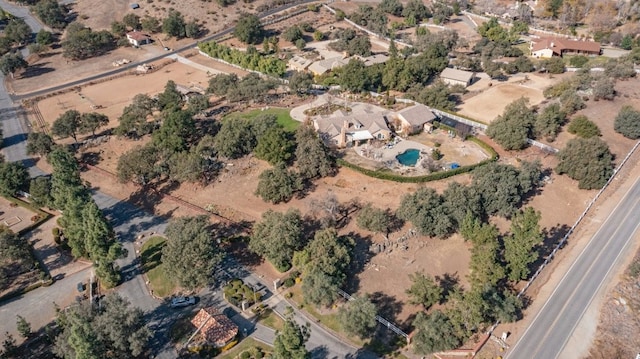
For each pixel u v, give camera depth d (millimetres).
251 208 118875
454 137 146250
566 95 159750
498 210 110375
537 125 141000
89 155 146000
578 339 82312
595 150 120562
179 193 126562
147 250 107250
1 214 121250
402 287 95188
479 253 92625
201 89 190500
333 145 140625
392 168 130125
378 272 98688
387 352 81938
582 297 90562
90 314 79750
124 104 181500
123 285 97875
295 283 96500
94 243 95625
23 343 85562
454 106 164500
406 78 173875
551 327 84750
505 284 94562
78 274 101625
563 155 124375
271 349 82250
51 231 114438
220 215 117000
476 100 174375
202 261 91750
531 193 120750
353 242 101000
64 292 96875
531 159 133500
